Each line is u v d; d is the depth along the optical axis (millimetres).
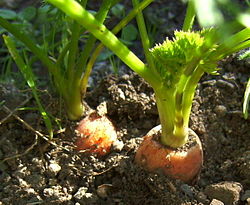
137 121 365
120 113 363
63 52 335
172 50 266
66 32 392
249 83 295
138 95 364
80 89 339
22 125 354
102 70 415
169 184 303
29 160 338
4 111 352
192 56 261
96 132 335
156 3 471
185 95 285
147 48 283
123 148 340
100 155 338
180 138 299
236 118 353
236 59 373
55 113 354
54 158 336
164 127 298
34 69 432
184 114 292
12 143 348
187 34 264
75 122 346
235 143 349
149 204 310
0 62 443
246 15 202
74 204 315
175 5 469
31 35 442
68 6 233
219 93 363
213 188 304
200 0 179
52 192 318
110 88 368
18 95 366
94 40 318
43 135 337
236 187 302
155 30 456
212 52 267
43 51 356
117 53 258
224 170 329
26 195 318
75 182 328
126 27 443
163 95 282
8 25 312
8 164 336
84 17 238
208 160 338
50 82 393
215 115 355
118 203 314
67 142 339
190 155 302
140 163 312
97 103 373
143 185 313
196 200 301
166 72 277
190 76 278
